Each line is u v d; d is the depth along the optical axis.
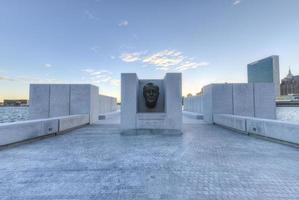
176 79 9.85
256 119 8.70
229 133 9.91
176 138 8.55
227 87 14.20
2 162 5.07
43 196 3.24
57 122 9.61
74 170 4.46
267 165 4.75
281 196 3.21
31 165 4.82
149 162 5.05
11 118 18.33
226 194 3.29
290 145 6.81
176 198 3.16
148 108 10.93
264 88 14.23
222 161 5.11
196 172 4.32
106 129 11.59
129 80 9.95
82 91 14.41
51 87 14.48
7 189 3.49
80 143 7.50
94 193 3.34
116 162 5.05
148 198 3.16
